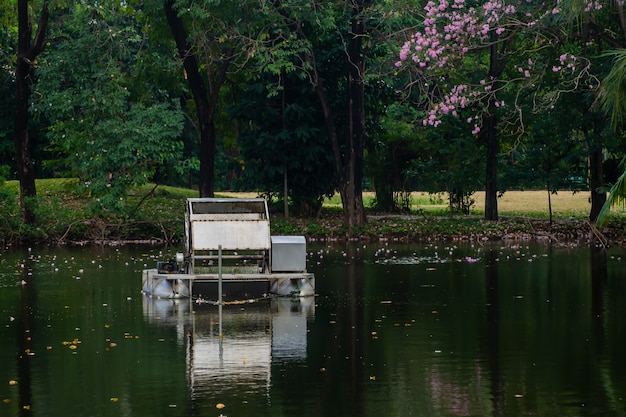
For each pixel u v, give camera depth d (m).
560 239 38.47
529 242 37.56
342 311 19.77
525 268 27.53
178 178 65.81
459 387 13.02
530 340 16.39
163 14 43.94
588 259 30.08
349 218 40.97
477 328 17.61
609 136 38.78
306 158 45.47
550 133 42.00
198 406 12.09
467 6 37.53
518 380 13.42
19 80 38.47
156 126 38.03
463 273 26.38
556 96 32.50
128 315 19.31
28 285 24.17
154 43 44.81
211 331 17.42
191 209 23.12
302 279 22.09
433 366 14.36
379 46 46.25
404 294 22.22
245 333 17.20
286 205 45.81
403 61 30.64
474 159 45.53
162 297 21.75
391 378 13.58
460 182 46.09
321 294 22.36
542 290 22.70
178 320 18.69
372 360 14.80
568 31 27.84
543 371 13.98
